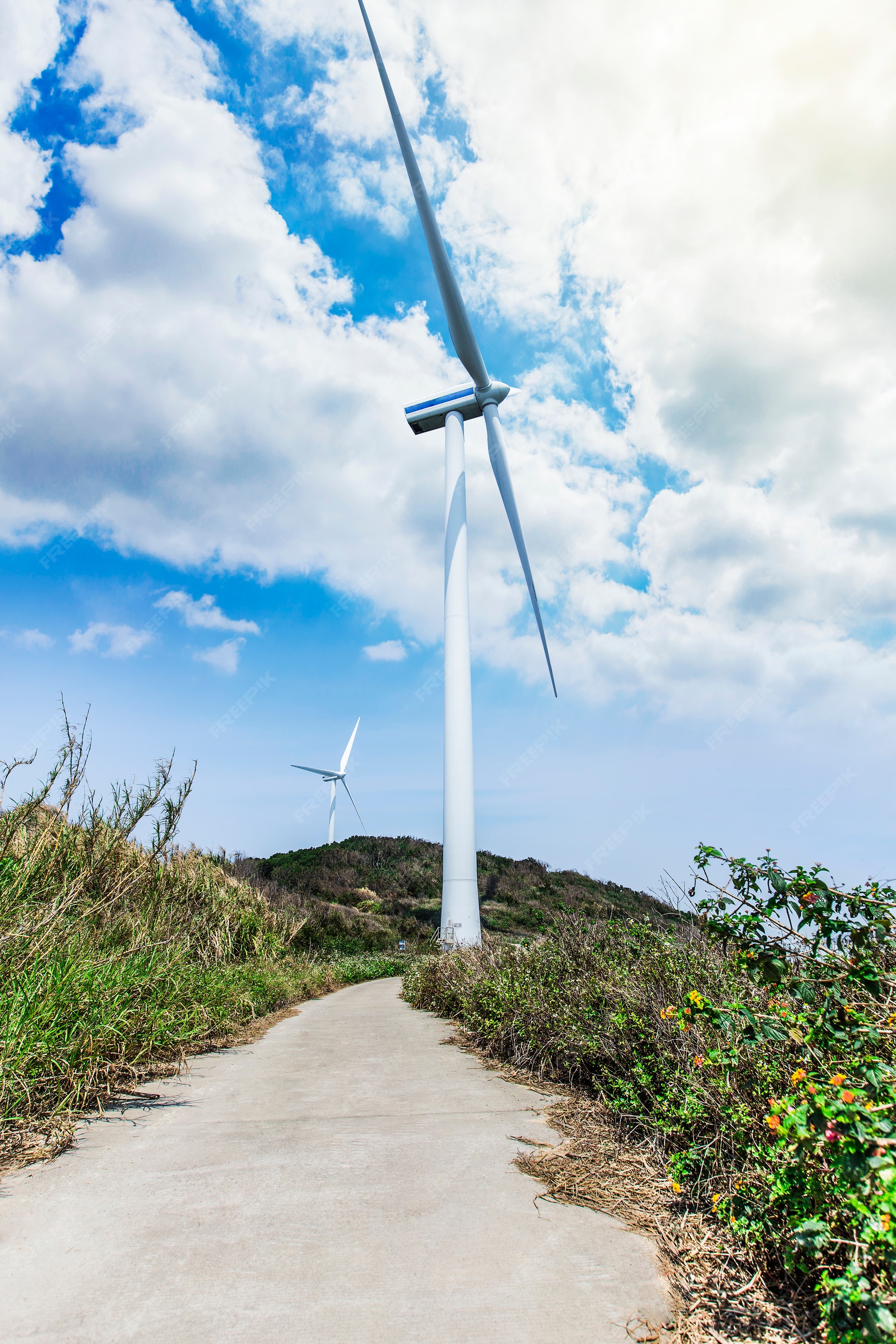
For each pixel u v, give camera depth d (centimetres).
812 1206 215
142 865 887
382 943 3375
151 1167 321
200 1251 237
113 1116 408
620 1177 316
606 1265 232
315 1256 235
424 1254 238
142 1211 269
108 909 716
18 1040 393
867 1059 229
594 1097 475
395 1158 343
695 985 409
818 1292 206
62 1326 188
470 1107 454
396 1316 198
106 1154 337
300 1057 666
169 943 761
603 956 597
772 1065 299
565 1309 204
